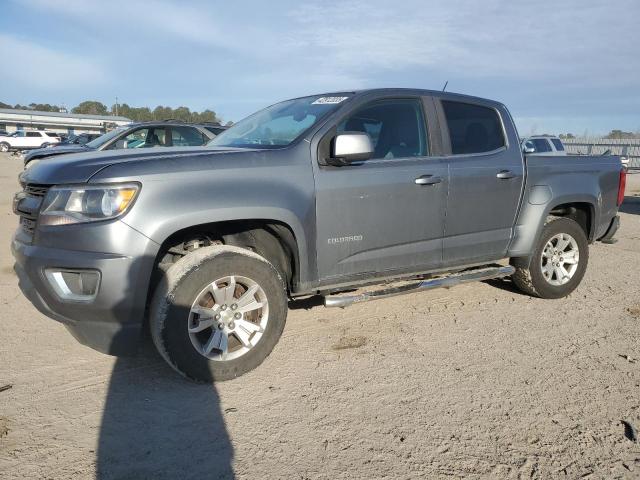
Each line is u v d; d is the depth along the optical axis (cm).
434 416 300
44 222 305
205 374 323
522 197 469
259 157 346
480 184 437
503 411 306
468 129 452
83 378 341
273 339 346
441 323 448
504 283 567
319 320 452
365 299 393
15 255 329
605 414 303
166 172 312
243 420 295
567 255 511
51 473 248
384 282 409
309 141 366
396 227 396
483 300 510
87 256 294
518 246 472
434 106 432
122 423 290
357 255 383
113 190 298
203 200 316
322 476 248
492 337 418
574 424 293
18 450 265
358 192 374
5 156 3747
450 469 254
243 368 337
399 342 406
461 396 323
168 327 308
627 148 2559
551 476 249
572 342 408
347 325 441
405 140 414
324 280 373
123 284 296
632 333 427
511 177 456
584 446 273
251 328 339
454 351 390
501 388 334
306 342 405
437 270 433
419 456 263
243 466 255
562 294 511
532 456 264
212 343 326
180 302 309
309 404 312
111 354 312
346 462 259
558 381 343
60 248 300
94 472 249
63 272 303
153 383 336
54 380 338
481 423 293
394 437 279
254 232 367
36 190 322
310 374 351
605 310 484
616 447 272
